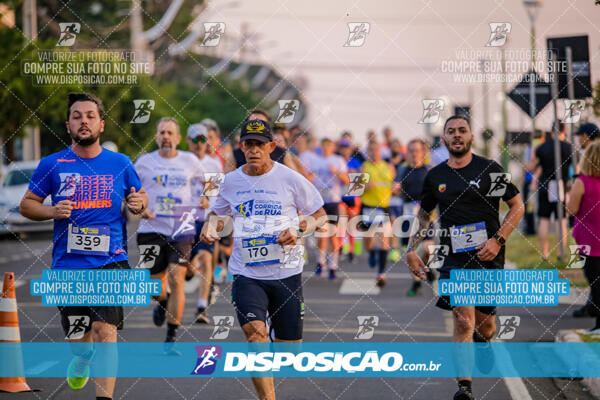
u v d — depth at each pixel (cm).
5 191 3338
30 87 3216
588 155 1288
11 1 3581
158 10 7044
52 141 4544
